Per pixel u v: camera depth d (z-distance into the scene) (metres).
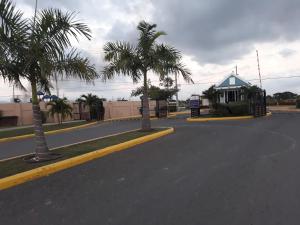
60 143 15.14
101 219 4.98
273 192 5.96
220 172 7.61
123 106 43.56
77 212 5.33
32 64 9.35
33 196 6.32
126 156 10.26
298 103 43.41
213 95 34.00
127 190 6.41
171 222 4.76
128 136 14.63
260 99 29.39
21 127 27.41
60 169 8.66
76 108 37.50
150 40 16.50
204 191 6.16
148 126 17.05
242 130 16.66
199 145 11.91
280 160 8.69
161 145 12.41
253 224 4.59
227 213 5.02
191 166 8.34
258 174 7.27
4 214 5.41
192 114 30.86
